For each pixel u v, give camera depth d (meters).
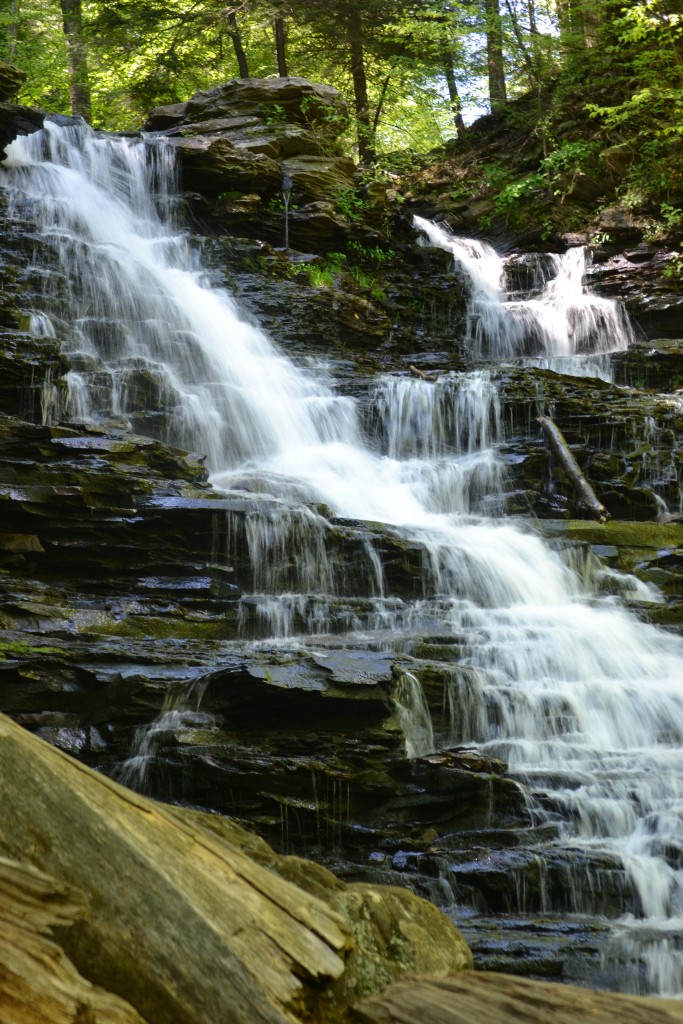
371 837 6.85
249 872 2.71
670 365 19.59
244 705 7.29
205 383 14.83
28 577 9.08
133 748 7.15
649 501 14.71
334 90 24.97
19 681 7.29
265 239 21.23
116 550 9.38
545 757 8.02
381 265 22.17
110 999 2.24
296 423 15.19
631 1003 2.62
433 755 7.29
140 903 2.42
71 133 20.64
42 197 17.73
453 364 19.33
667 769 7.91
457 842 6.83
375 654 8.08
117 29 29.05
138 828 2.56
